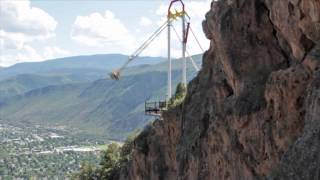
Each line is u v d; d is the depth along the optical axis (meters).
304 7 41.84
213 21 57.62
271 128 45.34
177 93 93.81
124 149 118.94
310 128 35.78
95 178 127.25
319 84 37.97
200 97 66.81
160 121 81.00
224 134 53.66
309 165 33.19
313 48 42.19
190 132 65.56
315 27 41.66
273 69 50.78
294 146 35.78
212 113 59.06
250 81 51.31
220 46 55.62
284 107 43.34
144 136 88.31
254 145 47.75
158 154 81.12
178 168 66.75
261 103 47.50
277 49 51.12
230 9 55.34
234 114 50.50
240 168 50.44
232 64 53.50
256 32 52.81
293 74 42.47
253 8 52.94
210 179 57.91
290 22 44.53
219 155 55.50
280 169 35.75
